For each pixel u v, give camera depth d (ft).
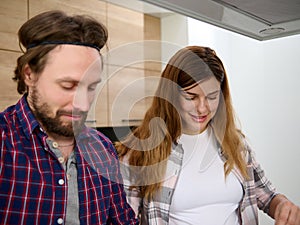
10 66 4.21
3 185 1.57
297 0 1.51
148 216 2.39
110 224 2.14
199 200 2.44
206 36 6.13
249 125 6.48
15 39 4.26
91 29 1.25
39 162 1.67
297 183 5.84
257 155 6.36
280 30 2.05
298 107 5.79
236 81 6.66
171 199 2.39
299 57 5.74
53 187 1.70
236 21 1.85
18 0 4.28
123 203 2.13
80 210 1.83
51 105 1.26
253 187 2.85
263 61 6.22
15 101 4.28
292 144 5.90
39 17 1.33
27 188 1.63
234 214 2.69
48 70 1.20
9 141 1.64
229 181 2.55
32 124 1.61
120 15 4.44
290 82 5.88
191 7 1.61
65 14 1.36
